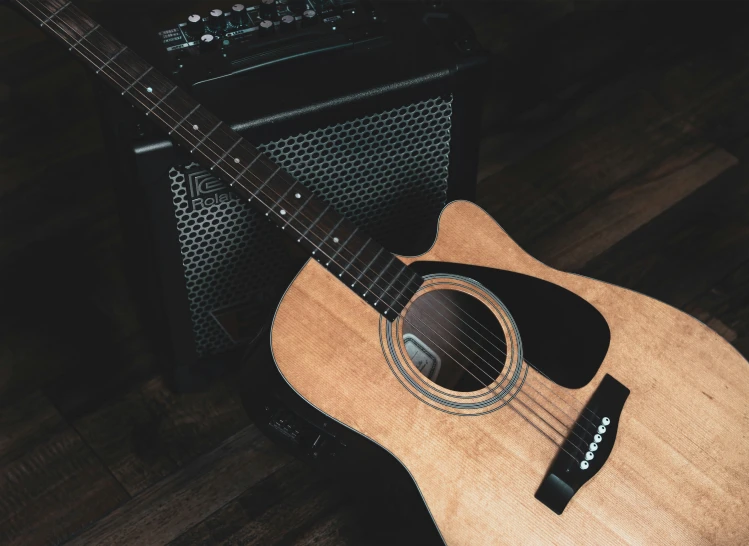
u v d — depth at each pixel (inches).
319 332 43.8
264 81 47.2
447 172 54.3
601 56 78.0
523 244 65.1
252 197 44.7
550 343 45.5
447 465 41.4
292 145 48.4
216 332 54.8
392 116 49.7
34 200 65.6
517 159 70.2
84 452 53.4
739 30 80.6
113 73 44.7
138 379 56.8
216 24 48.7
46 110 71.4
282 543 50.5
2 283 60.7
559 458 42.0
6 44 75.5
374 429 41.9
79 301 60.3
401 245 57.8
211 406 56.0
